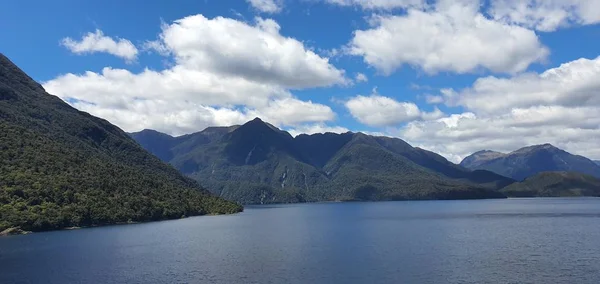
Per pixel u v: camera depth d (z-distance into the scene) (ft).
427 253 492.13
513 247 528.63
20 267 424.46
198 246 562.66
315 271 401.29
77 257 476.95
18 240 614.34
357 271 399.44
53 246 558.15
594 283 348.59
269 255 489.67
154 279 375.45
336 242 604.08
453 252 496.23
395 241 606.55
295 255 488.85
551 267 405.59
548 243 558.97
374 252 504.43
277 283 359.87
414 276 377.71
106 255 490.49
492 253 485.15
